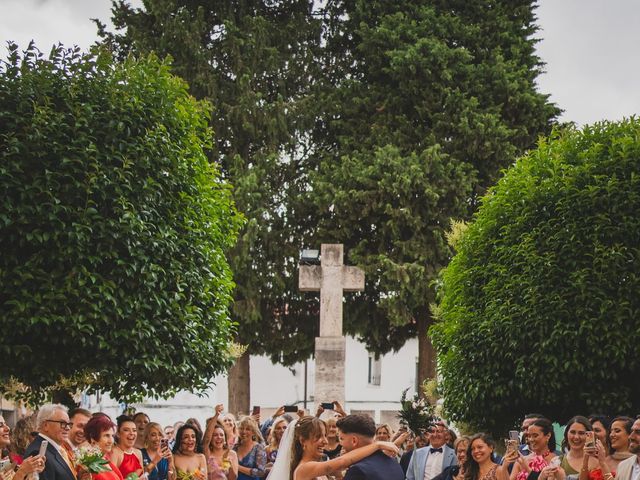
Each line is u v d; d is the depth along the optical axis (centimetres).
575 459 1245
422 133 3569
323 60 3828
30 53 1702
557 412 2014
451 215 3481
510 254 1955
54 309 1571
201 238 1827
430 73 3538
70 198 1612
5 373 1606
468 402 1995
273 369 5656
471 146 3512
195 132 1902
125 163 1664
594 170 1909
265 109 3578
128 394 1777
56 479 1149
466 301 2048
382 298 3397
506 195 2022
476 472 1309
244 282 3519
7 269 1577
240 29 3672
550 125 3669
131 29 3641
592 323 1808
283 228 3569
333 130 3700
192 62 3591
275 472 1042
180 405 3109
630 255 1822
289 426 1055
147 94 1761
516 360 1888
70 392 1953
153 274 1661
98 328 1602
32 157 1605
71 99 1666
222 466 1594
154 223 1712
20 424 1373
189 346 1736
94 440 1265
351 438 912
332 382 2478
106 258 1639
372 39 3647
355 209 3462
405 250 3412
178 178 1766
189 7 3703
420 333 3538
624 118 2006
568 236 1867
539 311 1856
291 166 3653
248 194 3481
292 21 3728
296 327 3644
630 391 1847
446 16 3650
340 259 2519
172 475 1488
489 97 3594
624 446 1223
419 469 1534
